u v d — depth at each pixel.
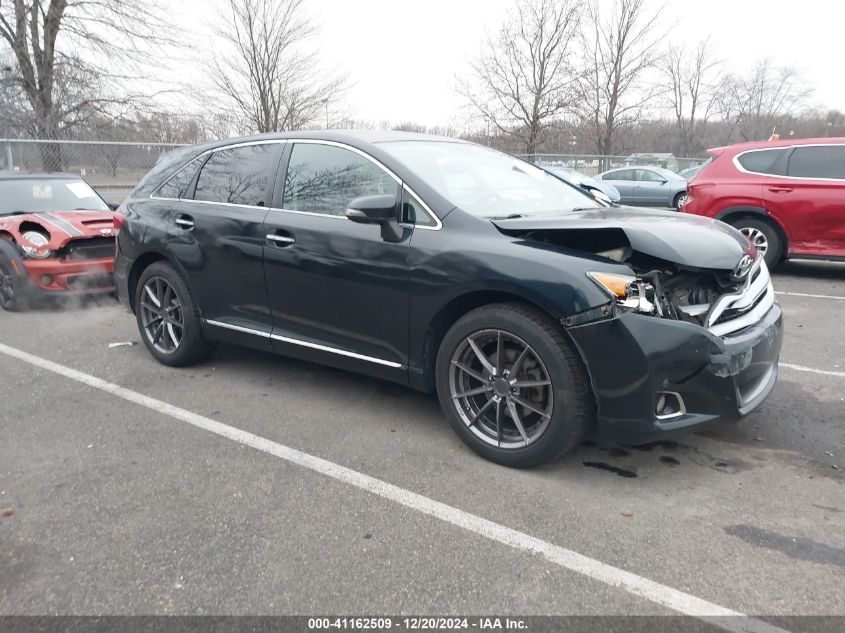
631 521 2.79
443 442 3.58
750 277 3.27
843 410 3.94
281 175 4.11
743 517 2.82
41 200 7.44
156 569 2.50
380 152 3.70
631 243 2.99
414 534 2.72
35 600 2.34
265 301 4.13
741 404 3.03
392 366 3.62
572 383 2.97
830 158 7.87
